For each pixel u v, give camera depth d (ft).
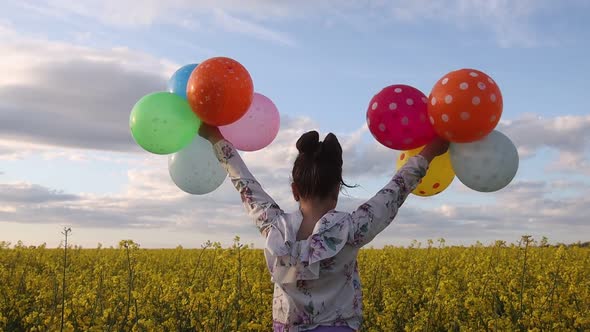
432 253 35.73
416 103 9.83
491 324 18.03
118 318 18.90
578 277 25.85
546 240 24.80
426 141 9.96
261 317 18.97
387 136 9.95
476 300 19.20
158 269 37.42
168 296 20.31
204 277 25.40
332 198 7.63
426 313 19.45
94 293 20.06
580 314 18.71
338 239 7.18
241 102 9.98
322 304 7.15
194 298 19.20
